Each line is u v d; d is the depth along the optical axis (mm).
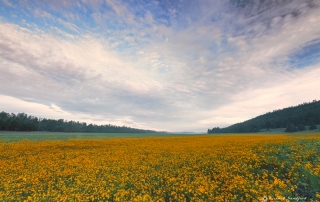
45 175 10414
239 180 8078
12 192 8242
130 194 7887
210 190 7348
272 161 11602
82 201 7145
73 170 11383
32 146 22969
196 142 27375
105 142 29500
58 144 25594
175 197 7332
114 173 10773
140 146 23312
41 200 7344
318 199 6836
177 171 10531
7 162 14148
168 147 21328
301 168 9445
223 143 23312
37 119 121750
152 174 10367
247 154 13523
